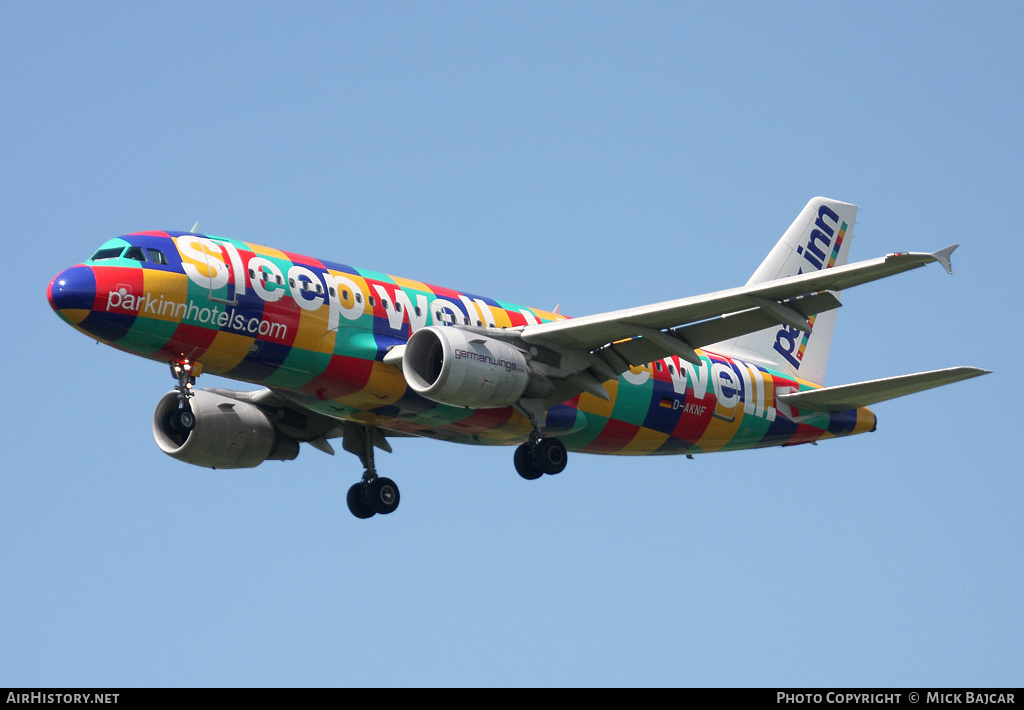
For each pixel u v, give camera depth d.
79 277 72.50
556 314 94.56
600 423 91.31
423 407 83.88
